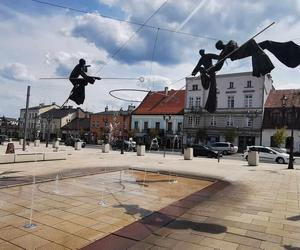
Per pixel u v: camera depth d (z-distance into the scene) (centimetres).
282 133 4062
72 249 457
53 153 1795
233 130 4656
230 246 489
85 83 934
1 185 899
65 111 7688
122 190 918
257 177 1370
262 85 4650
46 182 995
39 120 7888
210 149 3231
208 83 835
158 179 1198
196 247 481
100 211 668
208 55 830
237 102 4872
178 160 2317
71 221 589
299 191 1005
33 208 668
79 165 1572
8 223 564
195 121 5281
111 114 6406
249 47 715
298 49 668
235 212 702
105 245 477
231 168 1770
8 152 1866
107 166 1583
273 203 809
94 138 6588
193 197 858
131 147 3850
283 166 2094
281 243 510
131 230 550
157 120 5672
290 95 4681
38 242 478
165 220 620
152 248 473
